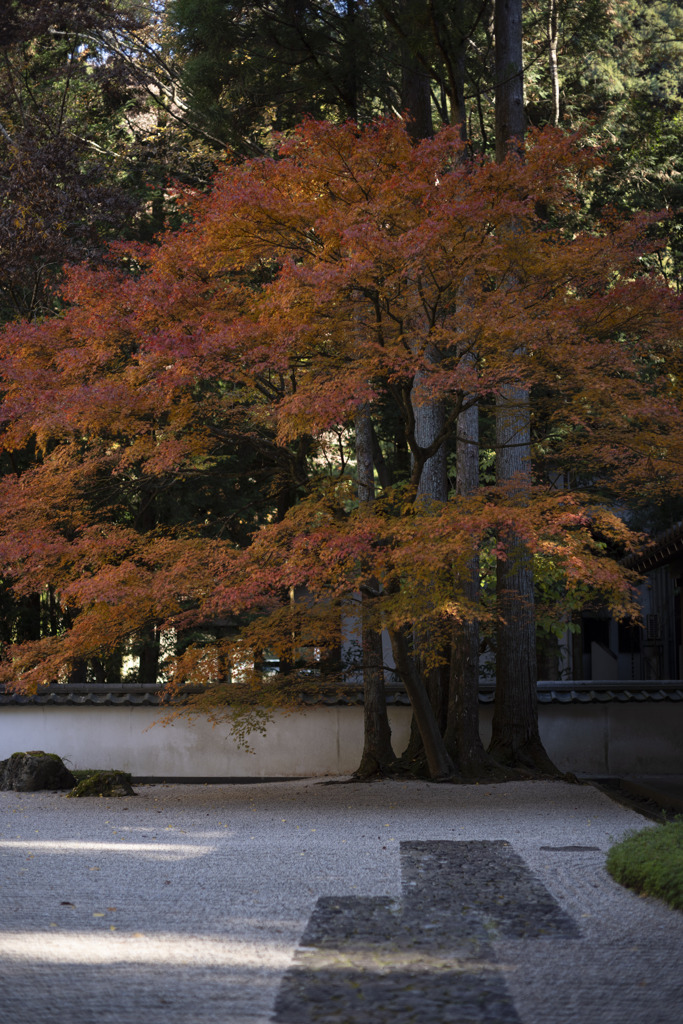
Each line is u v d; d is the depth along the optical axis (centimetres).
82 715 1516
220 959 486
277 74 1488
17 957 489
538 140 920
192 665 1170
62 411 927
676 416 873
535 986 447
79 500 1134
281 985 448
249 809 1102
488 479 1783
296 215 884
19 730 1522
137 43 1869
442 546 899
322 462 2031
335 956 490
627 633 2348
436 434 1380
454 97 1320
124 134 2045
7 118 1852
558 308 900
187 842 859
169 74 1861
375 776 1341
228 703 1261
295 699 1277
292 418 853
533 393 1347
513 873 692
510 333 841
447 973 464
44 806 1149
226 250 937
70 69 1841
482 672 1648
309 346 927
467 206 829
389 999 430
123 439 1173
